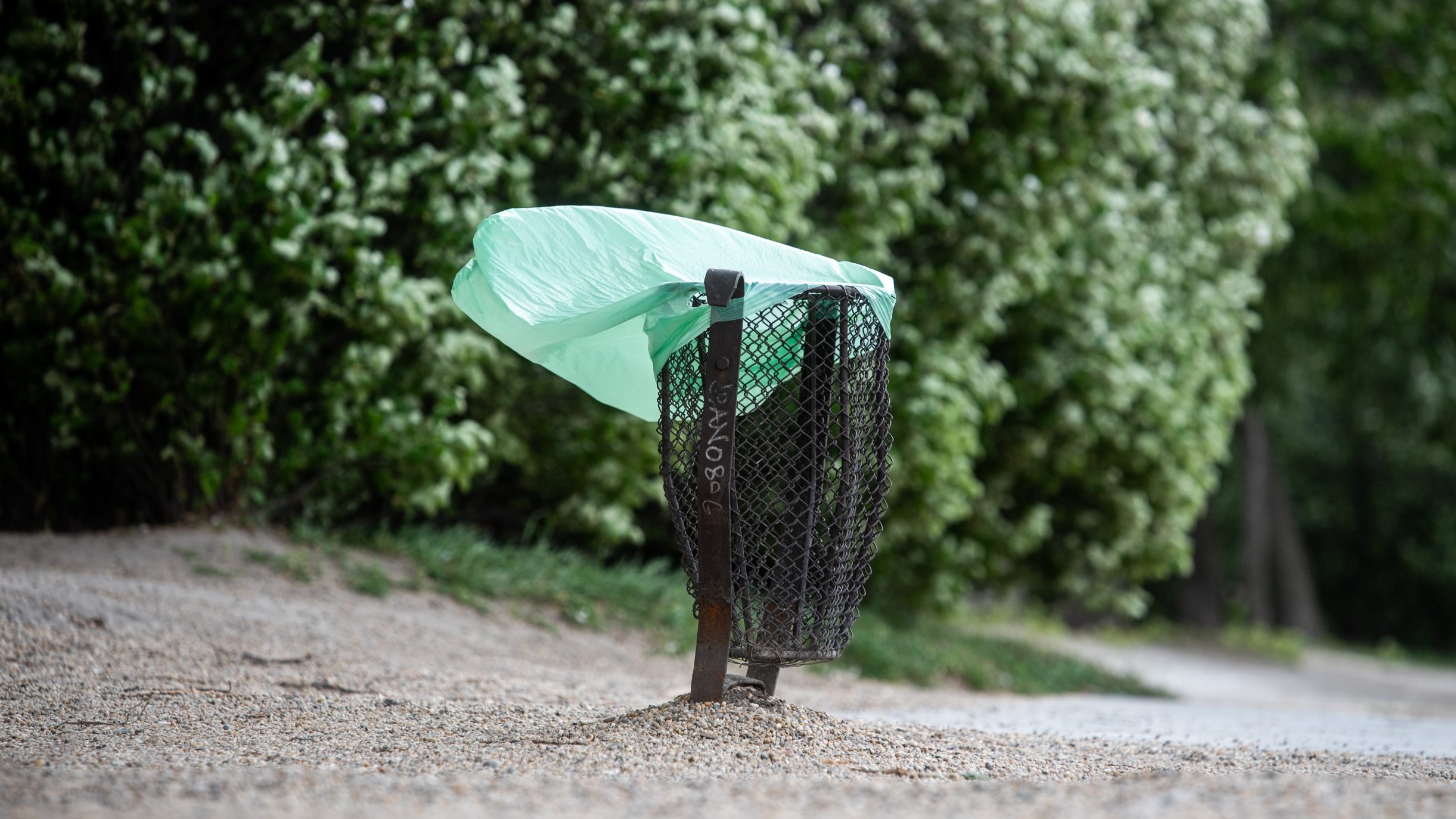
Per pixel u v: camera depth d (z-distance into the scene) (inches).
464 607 375.6
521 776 150.9
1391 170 962.7
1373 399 1272.1
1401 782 142.4
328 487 405.4
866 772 166.2
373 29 367.6
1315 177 985.5
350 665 281.4
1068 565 601.9
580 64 408.2
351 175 379.2
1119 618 1291.8
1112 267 546.6
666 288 186.9
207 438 377.7
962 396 469.4
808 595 192.2
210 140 379.9
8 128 347.9
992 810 126.3
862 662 446.3
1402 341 1202.6
